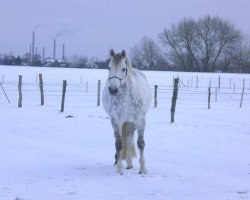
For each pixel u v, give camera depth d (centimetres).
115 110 849
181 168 910
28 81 3988
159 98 3062
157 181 791
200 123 1733
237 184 778
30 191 700
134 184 765
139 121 865
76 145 1177
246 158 1036
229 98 3359
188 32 7269
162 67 7369
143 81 912
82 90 3425
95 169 885
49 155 1028
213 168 917
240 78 5188
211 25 7275
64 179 792
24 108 2147
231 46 7362
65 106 2283
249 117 2025
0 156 998
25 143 1187
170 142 1251
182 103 2761
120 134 862
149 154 1072
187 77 5106
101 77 4691
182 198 671
